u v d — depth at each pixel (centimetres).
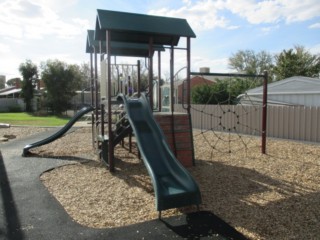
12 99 3816
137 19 726
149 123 659
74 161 810
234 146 1011
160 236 364
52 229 388
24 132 1530
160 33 722
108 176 654
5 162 805
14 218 424
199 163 762
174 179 500
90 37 957
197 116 1600
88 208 464
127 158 851
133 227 391
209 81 3406
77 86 3391
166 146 577
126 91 1155
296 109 1127
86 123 2039
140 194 531
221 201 480
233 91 1972
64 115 3000
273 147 975
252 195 508
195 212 436
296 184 569
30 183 600
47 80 3153
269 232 368
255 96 1770
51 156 890
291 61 3394
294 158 800
